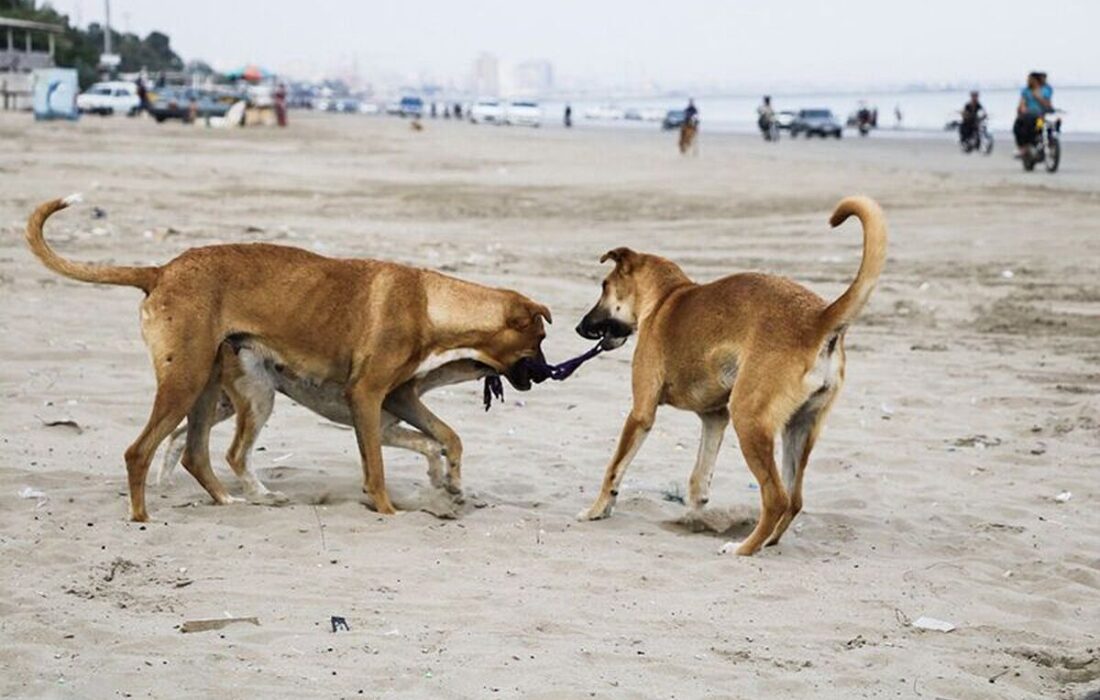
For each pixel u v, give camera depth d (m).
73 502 8.29
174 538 7.62
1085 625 6.88
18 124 58.09
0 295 15.05
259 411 8.54
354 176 37.28
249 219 24.33
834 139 75.81
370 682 5.63
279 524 7.98
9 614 6.31
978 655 6.34
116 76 124.94
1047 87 38.06
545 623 6.48
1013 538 8.45
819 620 6.77
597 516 8.54
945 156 50.31
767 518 7.90
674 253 21.50
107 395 11.08
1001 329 15.52
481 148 56.06
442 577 7.18
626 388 12.36
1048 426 11.26
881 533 8.52
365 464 8.46
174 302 8.05
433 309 8.55
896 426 11.28
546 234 24.28
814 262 20.41
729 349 8.10
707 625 6.61
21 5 120.69
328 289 8.38
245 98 80.50
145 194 28.12
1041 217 25.84
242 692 5.46
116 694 5.41
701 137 79.50
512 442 10.45
